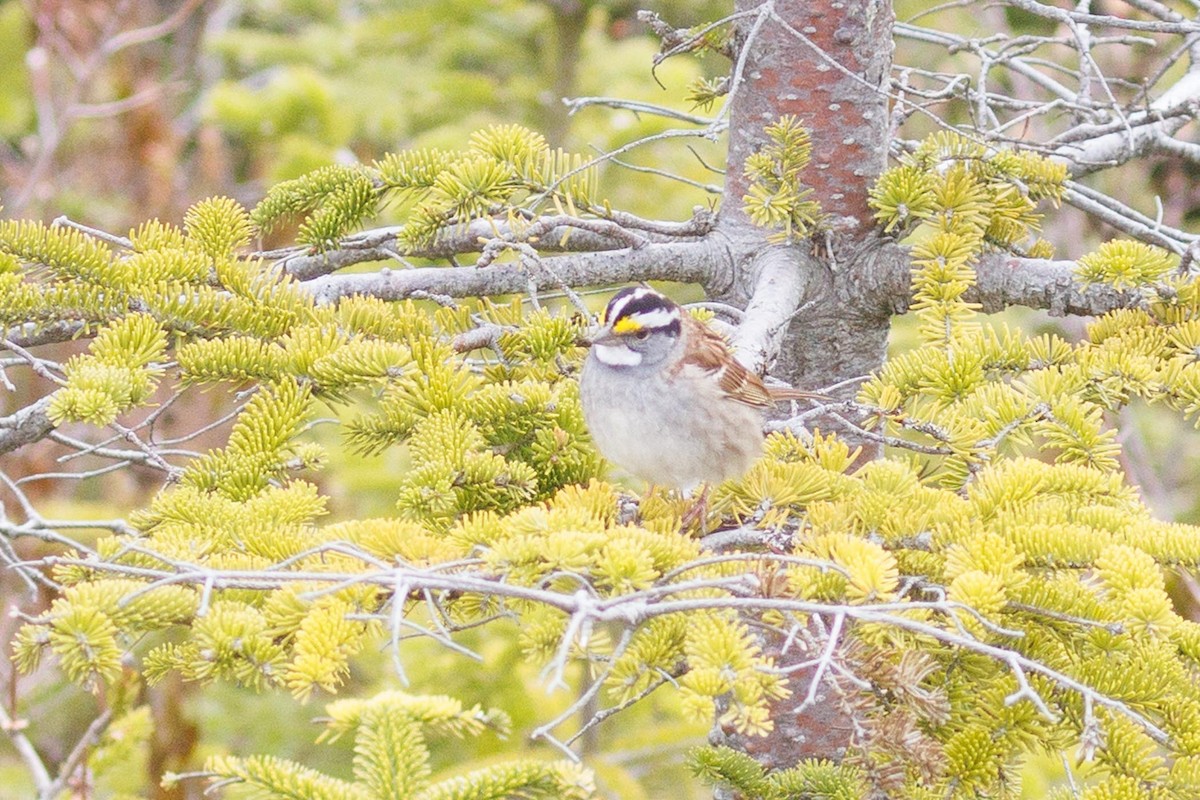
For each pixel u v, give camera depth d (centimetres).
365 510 1662
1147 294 960
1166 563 704
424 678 1465
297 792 555
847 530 728
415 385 860
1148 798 628
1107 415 1689
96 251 927
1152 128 1187
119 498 1822
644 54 1983
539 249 1094
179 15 2058
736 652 596
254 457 820
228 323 923
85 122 2194
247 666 621
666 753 1566
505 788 558
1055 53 2069
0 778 1642
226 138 2320
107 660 607
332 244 1062
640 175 1833
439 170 1063
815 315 1068
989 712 665
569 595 581
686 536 712
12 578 1688
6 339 888
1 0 2402
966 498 801
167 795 1309
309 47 2080
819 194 1054
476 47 2016
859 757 648
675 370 855
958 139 1033
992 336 941
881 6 1031
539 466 858
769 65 1043
